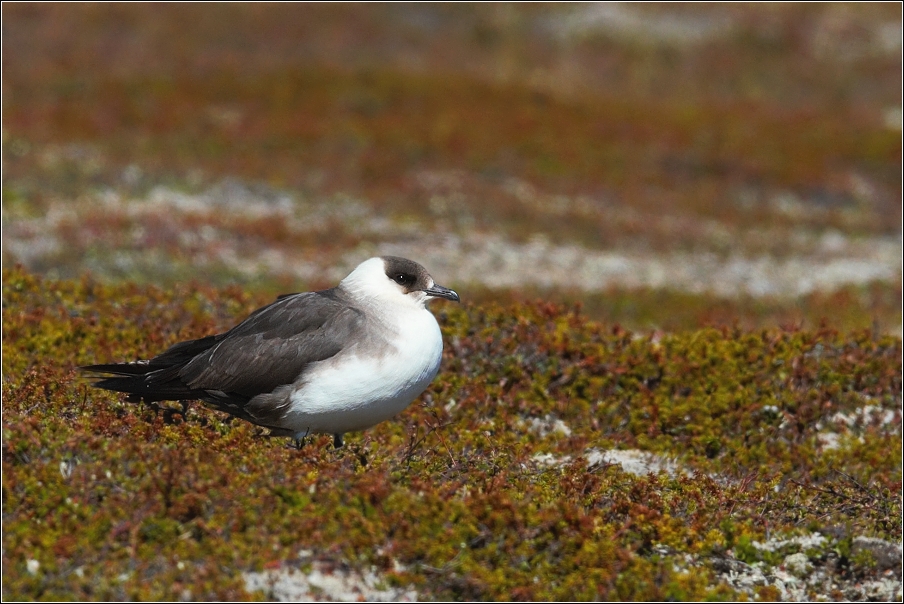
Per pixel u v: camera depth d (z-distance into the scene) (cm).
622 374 1350
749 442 1281
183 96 3431
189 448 927
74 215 2438
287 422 1022
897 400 1426
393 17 4647
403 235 2583
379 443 1096
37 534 800
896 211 3198
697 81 4369
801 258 2731
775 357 1416
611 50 4512
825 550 935
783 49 4616
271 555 810
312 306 1019
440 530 839
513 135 3341
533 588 818
